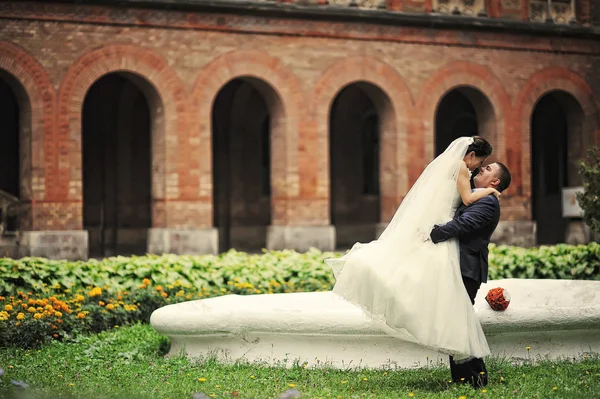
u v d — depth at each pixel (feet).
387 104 88.07
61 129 76.02
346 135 103.24
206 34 80.69
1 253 75.61
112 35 77.51
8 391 25.77
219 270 51.57
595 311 31.96
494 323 31.37
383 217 89.30
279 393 27.04
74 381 28.96
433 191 28.02
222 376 29.68
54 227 75.82
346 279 27.96
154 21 78.89
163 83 79.30
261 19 82.43
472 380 28.12
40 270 47.42
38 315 37.06
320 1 84.17
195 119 80.43
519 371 30.27
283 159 84.33
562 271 56.80
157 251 80.23
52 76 75.72
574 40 95.30
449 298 27.09
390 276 27.43
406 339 28.25
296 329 31.37
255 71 82.43
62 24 75.97
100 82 90.84
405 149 88.28
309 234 84.79
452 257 27.53
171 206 79.92
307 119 84.53
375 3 86.58
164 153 79.66
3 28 74.28
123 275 48.60
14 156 88.38
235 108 97.86
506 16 92.07
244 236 98.73
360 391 27.48
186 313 32.76
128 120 92.63
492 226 28.09
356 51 86.12
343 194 103.09
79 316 39.47
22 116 76.23
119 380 29.30
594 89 96.22
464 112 107.45
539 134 110.93
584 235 92.63
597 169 57.00
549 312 31.68
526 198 93.30
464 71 90.53
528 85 93.40
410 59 88.28
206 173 80.94
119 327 40.70
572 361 31.99
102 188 91.45
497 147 92.12
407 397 26.45
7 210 76.43
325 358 31.45
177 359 32.60
